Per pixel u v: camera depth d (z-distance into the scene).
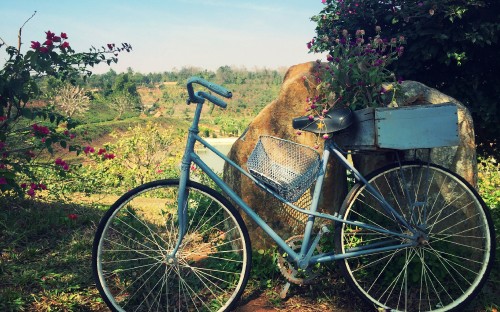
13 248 4.20
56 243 4.46
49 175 7.67
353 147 3.24
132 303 3.35
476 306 3.31
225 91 2.99
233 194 3.21
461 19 5.24
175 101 169.88
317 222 3.87
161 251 3.39
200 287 3.55
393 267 3.51
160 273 3.61
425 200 3.31
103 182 11.08
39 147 5.34
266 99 180.38
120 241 4.29
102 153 6.35
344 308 3.30
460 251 3.61
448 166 3.75
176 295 3.46
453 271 3.53
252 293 3.50
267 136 3.20
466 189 3.29
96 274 3.05
